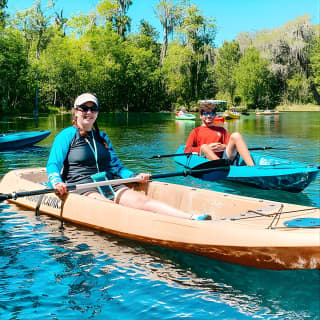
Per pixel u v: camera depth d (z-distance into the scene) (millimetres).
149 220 3330
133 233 3400
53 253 3258
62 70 38875
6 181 5000
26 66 32906
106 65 41844
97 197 3865
